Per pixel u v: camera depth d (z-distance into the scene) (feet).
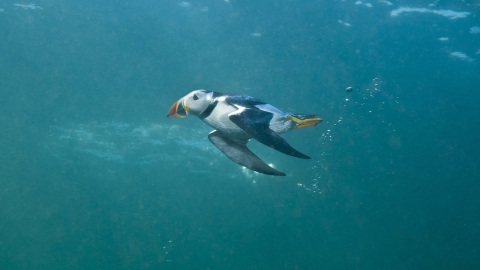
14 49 36.24
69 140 48.39
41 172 53.42
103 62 37.52
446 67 40.45
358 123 43.24
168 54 37.01
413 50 38.17
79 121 44.45
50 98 41.09
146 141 48.29
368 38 36.63
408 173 53.47
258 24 35.09
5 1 33.27
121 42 36.22
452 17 35.81
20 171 52.95
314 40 36.29
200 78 38.55
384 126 44.14
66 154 50.88
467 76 41.83
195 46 36.55
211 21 34.99
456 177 56.85
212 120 9.88
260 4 33.81
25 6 33.78
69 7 34.19
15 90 40.04
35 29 35.22
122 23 35.06
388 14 35.29
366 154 48.34
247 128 8.14
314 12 34.42
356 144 46.55
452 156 53.16
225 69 37.99
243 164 9.30
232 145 10.02
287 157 48.75
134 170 53.93
